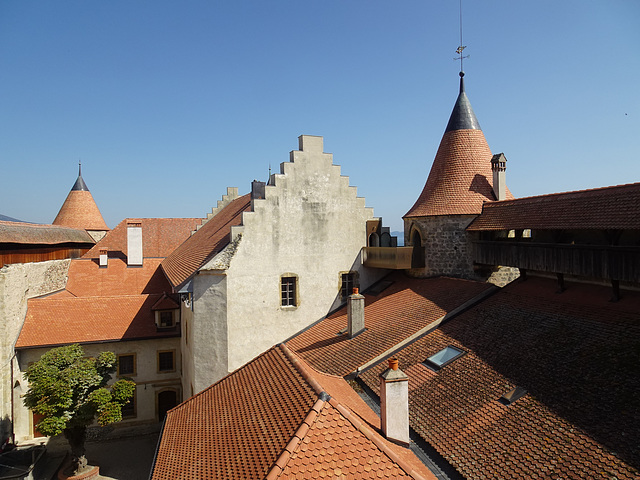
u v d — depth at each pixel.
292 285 25.62
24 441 27.23
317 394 11.41
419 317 19.97
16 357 26.97
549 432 11.21
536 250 18.67
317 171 26.11
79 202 58.38
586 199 16.67
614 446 9.99
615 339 13.15
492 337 16.42
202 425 13.70
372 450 10.13
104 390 23.42
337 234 26.81
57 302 29.95
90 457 26.14
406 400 12.02
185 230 48.59
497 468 11.00
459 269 23.84
